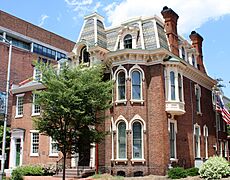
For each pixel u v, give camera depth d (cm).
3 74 4697
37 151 3516
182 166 2912
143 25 3094
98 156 2866
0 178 2330
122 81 2844
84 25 3369
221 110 3684
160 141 2688
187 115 3167
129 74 2805
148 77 2859
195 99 3431
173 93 2883
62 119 2122
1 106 2398
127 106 2750
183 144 3012
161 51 2794
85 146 2175
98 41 3167
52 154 3344
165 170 2636
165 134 2731
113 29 3300
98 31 3247
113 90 2844
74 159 3030
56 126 2136
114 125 2770
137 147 2708
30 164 3481
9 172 3316
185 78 3256
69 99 2025
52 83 2070
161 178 2489
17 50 4994
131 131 2703
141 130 2727
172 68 2903
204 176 2417
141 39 2958
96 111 2195
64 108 1984
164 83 2856
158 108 2755
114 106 2811
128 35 3027
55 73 2205
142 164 2655
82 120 2084
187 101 3212
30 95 3759
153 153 2694
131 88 2788
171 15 3225
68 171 2811
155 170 2653
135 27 2997
